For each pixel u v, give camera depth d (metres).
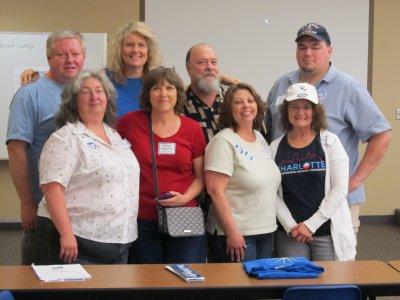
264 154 3.10
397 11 6.77
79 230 2.68
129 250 2.99
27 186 3.06
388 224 6.98
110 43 3.43
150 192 2.95
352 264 2.59
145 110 3.06
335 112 3.35
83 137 2.71
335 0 6.69
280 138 3.21
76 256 2.64
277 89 3.57
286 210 3.09
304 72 3.42
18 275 2.38
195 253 2.96
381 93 6.84
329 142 3.07
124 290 2.20
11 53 6.43
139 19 6.59
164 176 2.96
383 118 3.35
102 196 2.68
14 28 6.50
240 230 3.00
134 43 3.31
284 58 6.71
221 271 2.44
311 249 3.10
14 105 3.06
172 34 6.62
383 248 5.86
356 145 3.46
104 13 6.56
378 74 6.81
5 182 6.63
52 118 3.07
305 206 3.05
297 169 3.08
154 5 6.58
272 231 3.06
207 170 3.01
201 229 2.91
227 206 2.98
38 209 2.88
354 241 3.10
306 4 6.67
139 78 3.38
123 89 3.34
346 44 6.75
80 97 2.76
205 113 3.38
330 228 3.05
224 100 3.14
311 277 2.36
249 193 3.00
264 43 6.68
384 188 6.98
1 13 6.48
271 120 3.48
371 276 2.39
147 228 2.96
